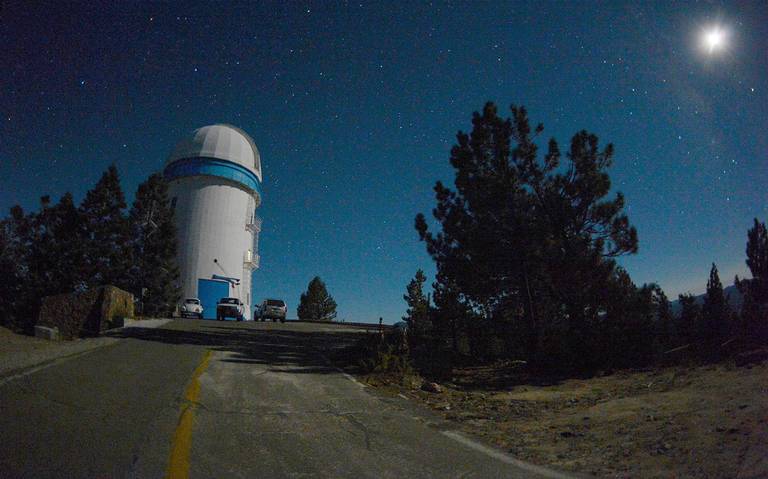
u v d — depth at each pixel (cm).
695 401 720
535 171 1595
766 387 718
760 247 1748
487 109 1656
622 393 911
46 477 395
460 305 1875
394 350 1270
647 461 483
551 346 1412
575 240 1516
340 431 607
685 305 1752
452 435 623
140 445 491
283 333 2242
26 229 3025
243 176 5222
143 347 1233
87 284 3027
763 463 429
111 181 3141
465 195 1667
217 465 452
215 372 962
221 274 4812
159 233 3512
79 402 635
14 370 788
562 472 469
